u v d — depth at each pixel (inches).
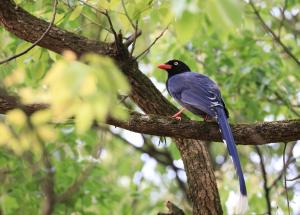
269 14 634.2
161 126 378.0
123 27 428.1
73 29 471.2
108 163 773.9
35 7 437.4
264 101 641.0
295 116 642.8
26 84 519.5
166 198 724.7
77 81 226.1
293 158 580.7
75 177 602.2
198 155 442.0
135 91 430.0
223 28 221.3
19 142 298.8
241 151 645.3
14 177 584.1
